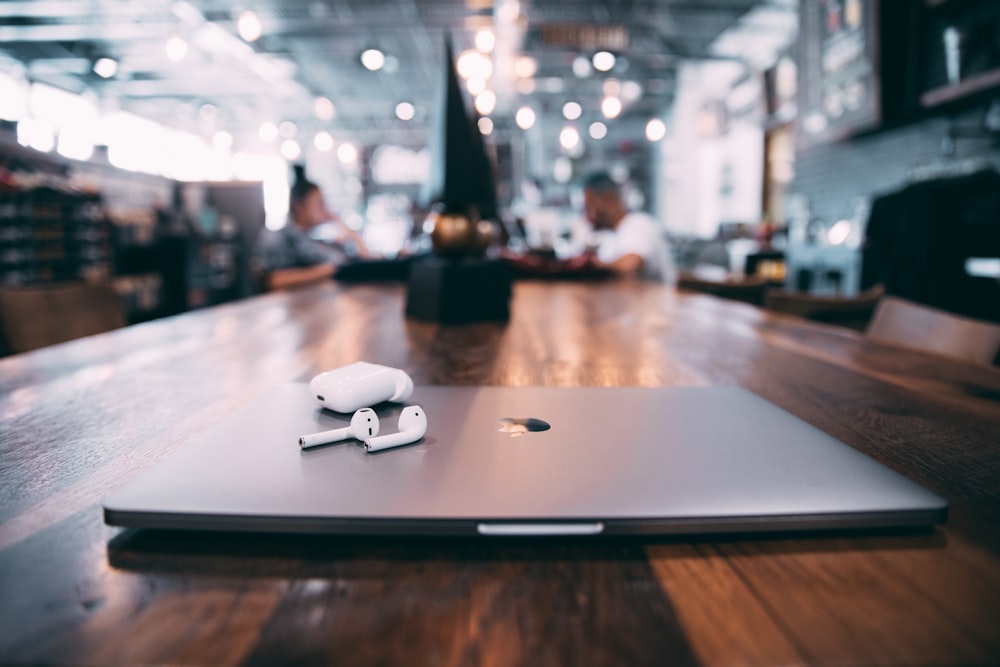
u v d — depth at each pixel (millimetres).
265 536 369
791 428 494
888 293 3588
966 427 582
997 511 399
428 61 11875
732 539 366
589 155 14289
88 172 6426
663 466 410
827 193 5367
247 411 542
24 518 391
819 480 390
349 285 2410
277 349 1040
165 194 7891
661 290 2232
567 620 288
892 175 4527
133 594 307
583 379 793
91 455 514
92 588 312
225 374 844
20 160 5332
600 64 7887
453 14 9359
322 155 15977
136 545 357
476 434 476
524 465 410
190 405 680
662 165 13750
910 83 3859
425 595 309
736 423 506
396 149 16344
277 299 1875
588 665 257
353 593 310
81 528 378
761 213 10086
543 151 14281
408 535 368
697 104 12352
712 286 2377
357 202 15953
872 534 370
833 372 841
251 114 14727
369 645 270
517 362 915
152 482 381
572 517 338
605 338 1147
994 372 846
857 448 520
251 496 362
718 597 306
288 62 11609
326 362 922
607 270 2812
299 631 280
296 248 4109
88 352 1025
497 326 1308
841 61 4363
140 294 6312
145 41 9961
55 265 5363
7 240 4949
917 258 3377
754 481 387
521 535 371
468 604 301
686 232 12531
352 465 409
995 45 3295
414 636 277
